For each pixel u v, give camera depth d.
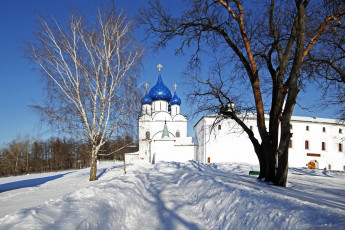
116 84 17.38
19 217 3.95
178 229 6.04
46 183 17.77
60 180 19.58
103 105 16.98
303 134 48.44
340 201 7.42
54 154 59.62
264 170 12.66
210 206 7.32
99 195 6.79
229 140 43.91
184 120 53.22
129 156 54.28
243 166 25.02
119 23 17.64
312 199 7.10
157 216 7.16
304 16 10.14
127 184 9.88
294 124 48.53
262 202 5.45
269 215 4.70
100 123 17.36
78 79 16.84
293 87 10.32
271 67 12.45
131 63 17.47
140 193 10.06
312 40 11.04
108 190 7.64
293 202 5.06
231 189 7.40
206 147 43.59
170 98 55.34
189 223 6.50
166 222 6.59
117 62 17.72
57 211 4.68
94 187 7.79
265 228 4.48
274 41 12.07
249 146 44.09
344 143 49.72
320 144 48.75
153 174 21.75
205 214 7.09
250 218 5.13
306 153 47.78
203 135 44.84
